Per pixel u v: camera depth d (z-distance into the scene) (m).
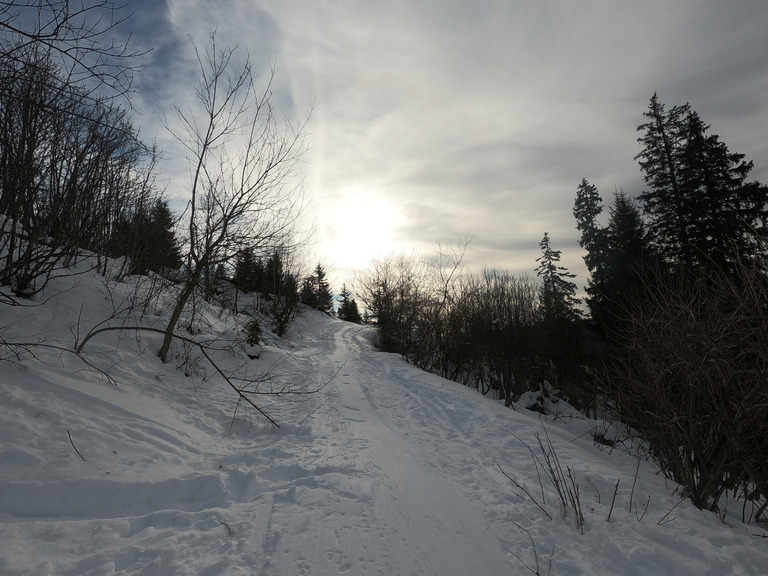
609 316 17.48
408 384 12.15
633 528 3.71
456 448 6.74
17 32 3.63
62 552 3.19
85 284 10.53
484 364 18.77
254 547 3.54
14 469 4.05
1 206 7.10
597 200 26.25
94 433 5.10
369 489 4.93
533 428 7.16
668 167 20.72
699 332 4.32
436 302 19.72
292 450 6.36
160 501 4.32
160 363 9.23
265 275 27.92
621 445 7.73
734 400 4.09
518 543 3.75
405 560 3.49
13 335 6.91
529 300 20.09
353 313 68.88
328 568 3.32
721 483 4.55
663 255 18.64
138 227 13.82
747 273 4.11
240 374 11.49
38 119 6.97
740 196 17.77
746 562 3.13
